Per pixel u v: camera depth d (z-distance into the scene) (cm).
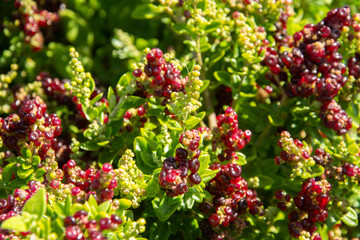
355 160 29
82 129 33
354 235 33
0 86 33
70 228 24
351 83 31
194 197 27
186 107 27
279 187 32
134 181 28
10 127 28
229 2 34
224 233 29
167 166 26
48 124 29
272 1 32
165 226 29
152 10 34
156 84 28
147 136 29
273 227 31
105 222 24
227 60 33
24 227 23
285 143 29
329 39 30
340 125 30
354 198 31
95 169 30
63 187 27
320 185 28
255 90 32
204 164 27
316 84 30
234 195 29
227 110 28
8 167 29
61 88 34
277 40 33
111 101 30
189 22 32
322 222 30
